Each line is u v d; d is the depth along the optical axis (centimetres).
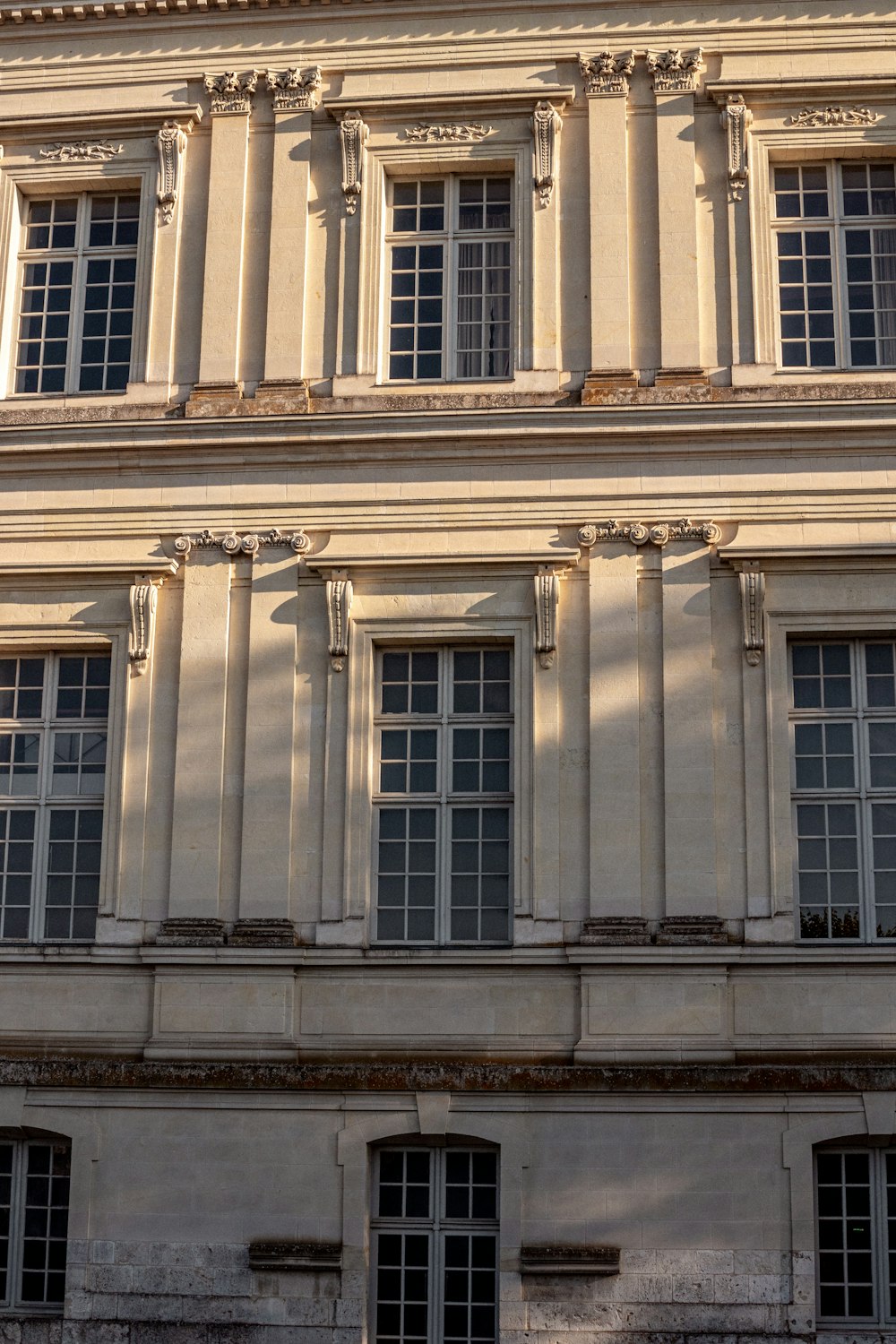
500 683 2139
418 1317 1975
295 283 2242
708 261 2198
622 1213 1939
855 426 2100
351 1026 2028
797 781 2075
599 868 2031
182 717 2133
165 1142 2016
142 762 2134
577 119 2266
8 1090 2045
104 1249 1995
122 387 2297
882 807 2061
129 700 2150
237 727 2130
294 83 2308
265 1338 1953
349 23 2320
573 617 2114
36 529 2200
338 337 2223
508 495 2139
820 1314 1928
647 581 2111
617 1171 1952
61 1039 2067
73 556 2192
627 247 2206
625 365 2166
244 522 2177
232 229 2272
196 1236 1989
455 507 2147
